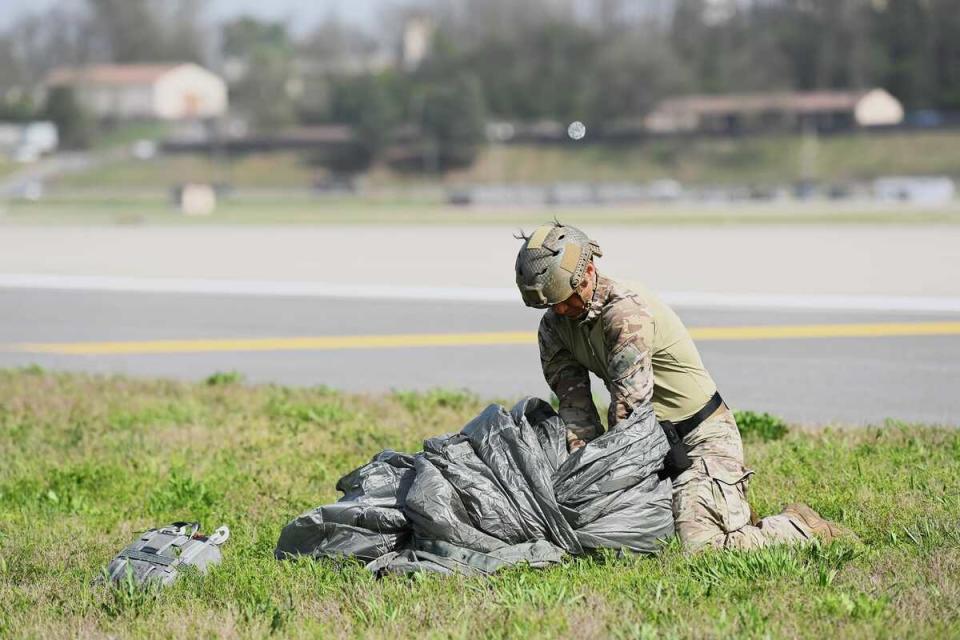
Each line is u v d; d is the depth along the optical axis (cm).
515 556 1723
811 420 3706
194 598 1706
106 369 5156
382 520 1817
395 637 1493
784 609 1529
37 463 3020
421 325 6216
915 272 8325
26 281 8850
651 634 1425
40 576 1959
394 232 14912
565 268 1692
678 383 1825
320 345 5644
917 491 2298
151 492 2667
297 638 1523
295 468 2847
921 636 1420
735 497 1831
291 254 11175
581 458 1753
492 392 4362
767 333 5666
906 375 4497
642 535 1756
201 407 3834
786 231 13738
